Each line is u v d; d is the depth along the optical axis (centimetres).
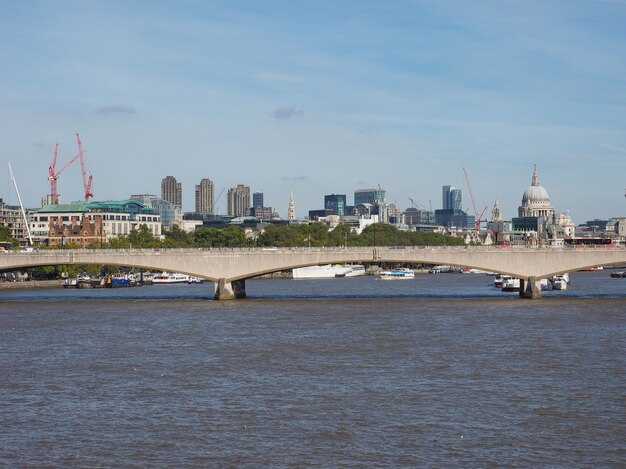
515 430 8294
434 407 9125
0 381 10588
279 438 8081
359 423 8550
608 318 17100
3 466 7362
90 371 11238
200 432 8288
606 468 7269
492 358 12000
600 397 9544
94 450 7775
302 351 12775
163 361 11956
